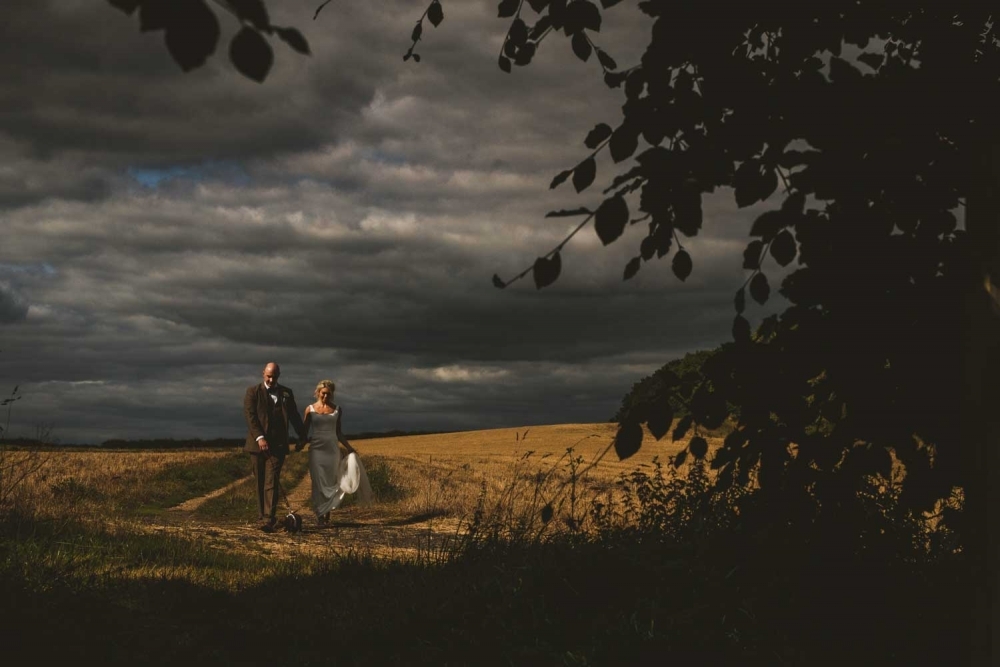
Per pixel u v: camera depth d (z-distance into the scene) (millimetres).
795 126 2869
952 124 2994
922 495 3174
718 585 4488
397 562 7699
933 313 3135
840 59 2936
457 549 7125
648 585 5211
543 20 4012
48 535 7551
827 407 3473
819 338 3182
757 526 3625
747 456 3355
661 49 2900
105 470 19141
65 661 4512
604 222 2627
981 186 2844
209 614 5895
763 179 2746
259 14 1567
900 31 3367
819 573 3811
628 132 2924
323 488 12539
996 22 3633
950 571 3939
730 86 2908
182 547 8305
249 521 12781
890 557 3799
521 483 14680
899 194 2971
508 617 5199
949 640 3604
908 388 3172
